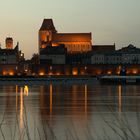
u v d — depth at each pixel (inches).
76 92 6609.3
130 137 2459.4
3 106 4284.0
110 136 2486.5
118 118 3280.0
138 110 3882.9
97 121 3102.9
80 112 3703.3
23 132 2615.7
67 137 2455.7
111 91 6909.5
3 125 2896.2
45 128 2770.7
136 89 7608.3
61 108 4065.0
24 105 4402.1
